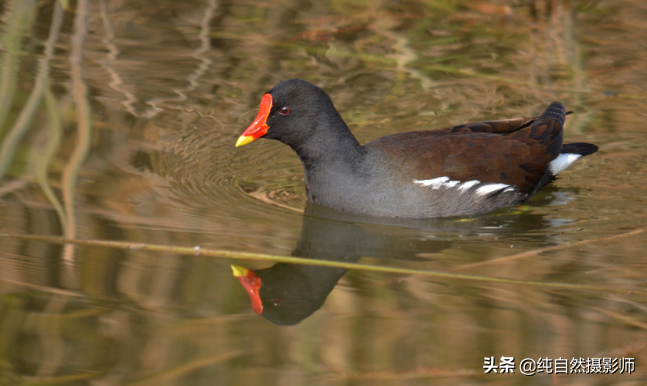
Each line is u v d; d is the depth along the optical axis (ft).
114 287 29.19
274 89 36.19
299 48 56.08
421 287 30.25
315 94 36.06
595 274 30.86
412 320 27.71
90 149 41.55
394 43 57.36
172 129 44.80
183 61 53.42
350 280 30.96
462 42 57.82
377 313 28.22
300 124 36.01
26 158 39.99
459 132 39.47
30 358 24.43
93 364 24.25
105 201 36.45
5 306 27.32
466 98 49.96
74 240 32.19
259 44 56.49
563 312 28.19
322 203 37.37
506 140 38.75
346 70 53.31
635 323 27.40
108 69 51.47
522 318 27.81
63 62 51.93
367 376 24.22
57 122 43.88
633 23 60.39
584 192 39.91
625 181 40.91
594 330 27.02
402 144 37.29
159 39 56.49
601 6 63.10
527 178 38.65
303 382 23.84
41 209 35.14
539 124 40.57
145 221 34.68
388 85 51.60
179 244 32.45
